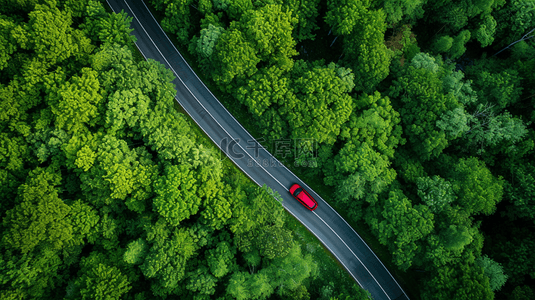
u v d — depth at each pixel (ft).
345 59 181.88
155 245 143.95
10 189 144.15
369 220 170.81
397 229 159.43
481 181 164.45
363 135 168.04
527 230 174.70
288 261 155.22
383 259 188.85
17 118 146.51
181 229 150.51
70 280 148.05
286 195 191.42
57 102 144.87
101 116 152.56
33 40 145.28
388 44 192.54
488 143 173.99
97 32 161.07
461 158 172.45
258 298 153.89
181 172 149.18
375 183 163.84
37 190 137.59
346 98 164.45
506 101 177.27
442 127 163.94
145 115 154.92
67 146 143.13
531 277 164.04
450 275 155.63
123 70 152.56
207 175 155.33
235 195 158.30
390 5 169.07
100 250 154.30
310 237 188.34
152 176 148.87
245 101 171.22
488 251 177.06
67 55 149.18
